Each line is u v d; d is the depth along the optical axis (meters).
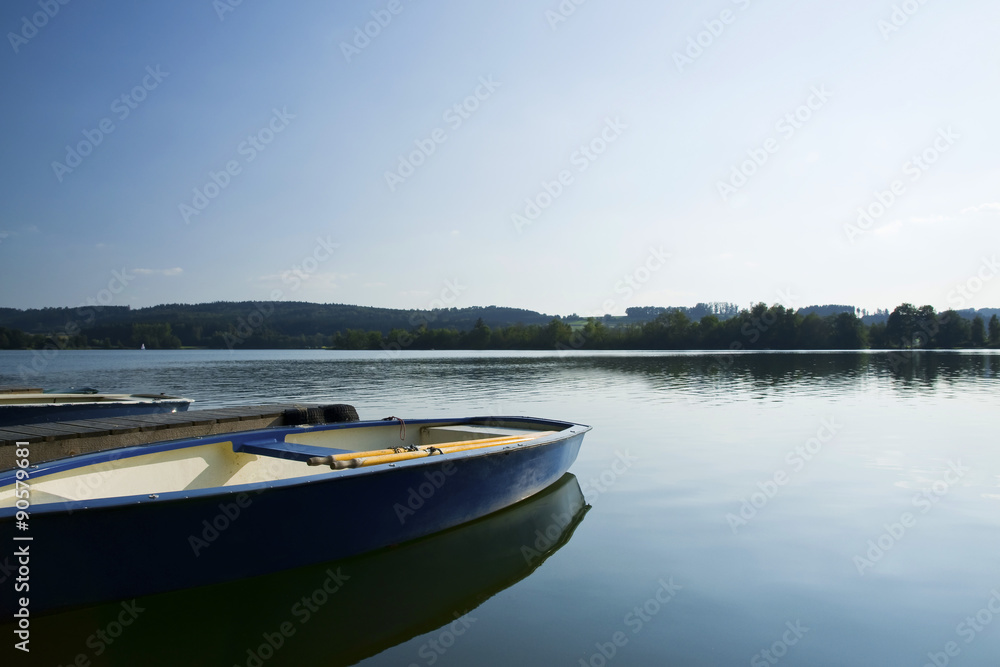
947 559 5.40
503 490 6.75
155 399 11.19
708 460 9.59
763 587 4.86
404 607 4.59
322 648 4.00
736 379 27.80
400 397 19.45
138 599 4.32
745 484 8.07
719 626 4.23
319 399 19.00
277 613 4.52
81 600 4.11
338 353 106.75
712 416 14.78
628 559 5.50
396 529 5.64
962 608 4.47
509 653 3.90
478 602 4.66
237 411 7.61
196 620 4.41
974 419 14.11
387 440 8.05
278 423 7.56
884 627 4.19
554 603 4.63
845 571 5.17
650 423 13.58
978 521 6.44
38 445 5.49
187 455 5.88
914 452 10.14
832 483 8.09
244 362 58.53
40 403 9.90
